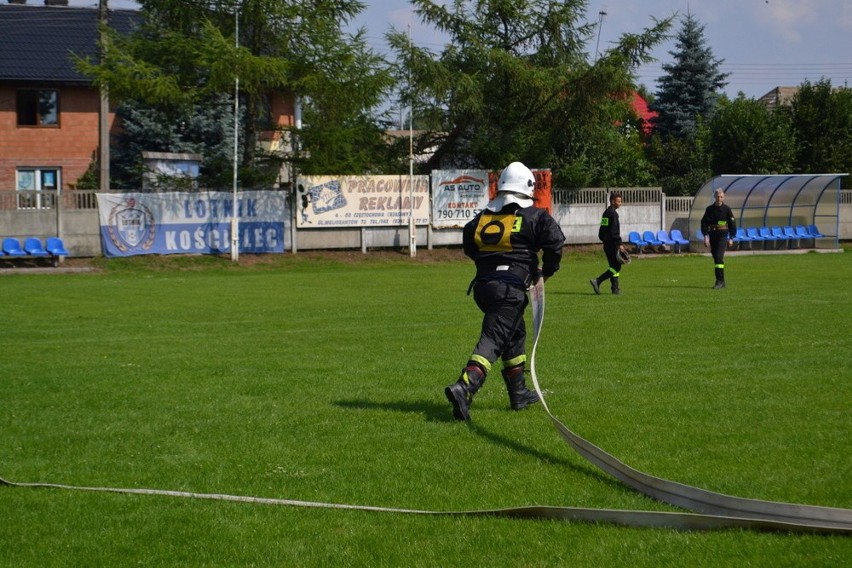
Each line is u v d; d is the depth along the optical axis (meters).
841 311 15.29
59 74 43.19
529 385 8.93
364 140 34.78
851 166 46.88
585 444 6.13
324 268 30.17
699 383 8.90
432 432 7.12
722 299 17.66
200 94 31.19
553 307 16.34
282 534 4.99
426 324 14.33
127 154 41.81
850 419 7.32
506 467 6.15
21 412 8.02
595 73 34.66
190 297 19.50
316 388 9.00
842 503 5.30
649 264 30.14
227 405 8.23
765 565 4.43
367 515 5.28
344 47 31.72
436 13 35.69
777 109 49.44
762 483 5.68
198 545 4.86
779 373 9.38
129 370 10.14
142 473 6.17
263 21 31.33
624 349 11.20
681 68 56.38
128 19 47.78
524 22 36.06
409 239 32.84
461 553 4.67
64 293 20.67
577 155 39.28
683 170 48.41
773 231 37.03
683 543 4.74
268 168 34.06
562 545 4.75
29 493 5.76
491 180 34.19
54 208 29.27
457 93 34.97
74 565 4.62
